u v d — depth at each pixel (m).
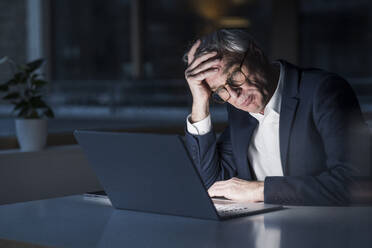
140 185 1.19
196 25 10.74
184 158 1.07
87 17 9.71
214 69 1.50
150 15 11.02
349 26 9.54
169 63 10.80
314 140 1.53
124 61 10.70
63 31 9.08
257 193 1.40
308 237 0.97
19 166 2.62
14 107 2.84
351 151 1.43
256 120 1.65
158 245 0.92
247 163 1.65
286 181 1.36
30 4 6.23
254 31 10.19
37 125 2.77
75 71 9.04
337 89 1.53
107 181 1.25
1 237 1.00
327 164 1.47
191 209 1.14
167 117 6.29
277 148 1.62
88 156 1.25
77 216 1.19
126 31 10.77
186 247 0.91
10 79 2.82
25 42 6.04
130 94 7.06
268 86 1.54
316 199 1.33
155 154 1.11
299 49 9.70
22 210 1.27
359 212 1.23
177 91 7.05
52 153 2.77
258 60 1.52
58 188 2.80
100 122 5.63
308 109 1.53
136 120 5.99
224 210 1.21
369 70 9.49
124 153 1.16
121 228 1.06
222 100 1.58
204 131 1.64
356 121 1.50
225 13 10.50
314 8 9.65
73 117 5.85
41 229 1.06
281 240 0.95
